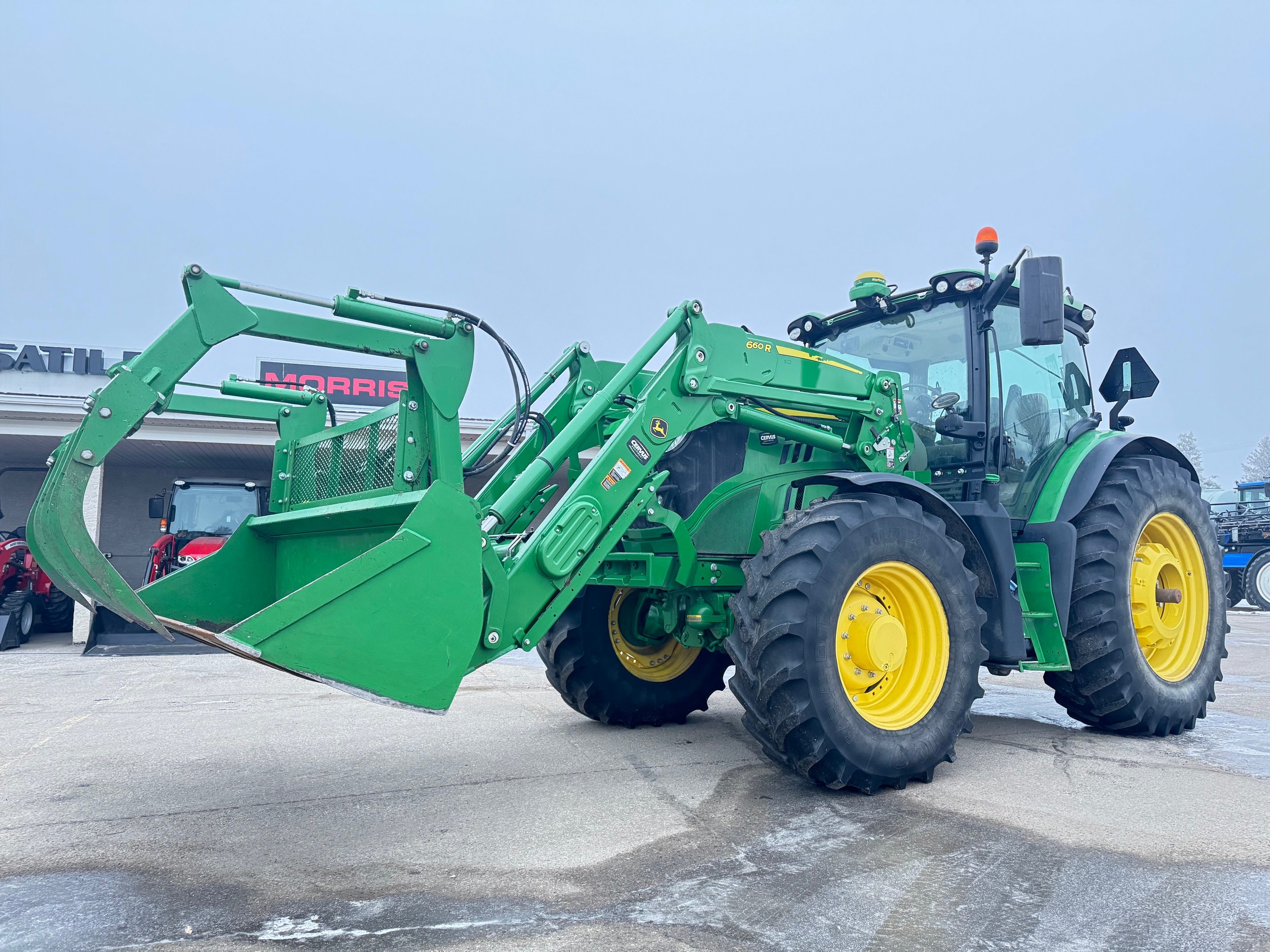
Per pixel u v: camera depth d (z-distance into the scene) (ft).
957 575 11.74
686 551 12.78
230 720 16.39
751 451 13.38
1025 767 12.30
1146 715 14.07
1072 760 12.78
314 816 10.00
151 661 27.91
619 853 8.66
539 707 17.70
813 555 10.60
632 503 11.25
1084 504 14.24
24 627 35.70
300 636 8.18
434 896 7.60
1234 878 7.93
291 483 13.15
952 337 14.61
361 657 8.48
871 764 10.52
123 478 56.18
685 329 11.88
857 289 15.35
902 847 8.80
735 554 12.96
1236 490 53.93
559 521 10.38
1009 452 14.47
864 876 8.02
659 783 11.43
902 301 15.16
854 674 11.11
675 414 11.61
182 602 11.89
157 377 8.71
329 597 8.36
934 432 14.74
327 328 9.44
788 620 10.34
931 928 6.90
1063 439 15.64
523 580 10.09
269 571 12.76
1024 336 12.33
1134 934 6.80
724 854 8.62
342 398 49.70
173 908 7.39
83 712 17.70
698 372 11.71
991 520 13.10
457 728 15.46
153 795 11.03
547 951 6.50
